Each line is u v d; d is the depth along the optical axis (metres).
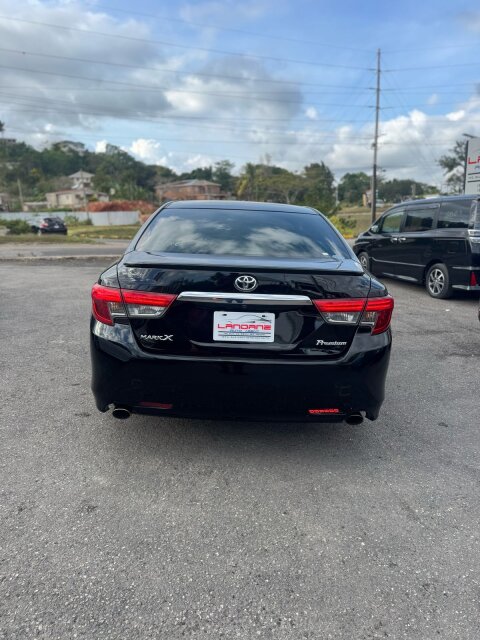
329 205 51.31
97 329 2.78
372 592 2.04
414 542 2.34
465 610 1.96
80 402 3.82
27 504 2.53
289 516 2.51
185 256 2.93
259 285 2.65
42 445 3.15
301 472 2.93
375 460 3.10
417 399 4.13
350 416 2.84
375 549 2.29
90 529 2.35
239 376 2.67
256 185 89.31
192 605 1.94
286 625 1.87
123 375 2.72
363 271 2.94
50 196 107.06
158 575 2.09
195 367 2.67
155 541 2.29
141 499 2.60
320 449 3.21
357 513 2.55
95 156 149.25
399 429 3.56
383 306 2.80
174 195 111.62
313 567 2.16
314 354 2.73
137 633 1.81
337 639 1.81
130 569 2.11
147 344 2.71
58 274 11.21
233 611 1.92
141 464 2.95
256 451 3.15
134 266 2.75
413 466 3.04
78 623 1.84
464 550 2.30
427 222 8.91
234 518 2.48
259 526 2.42
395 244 9.66
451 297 8.70
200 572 2.11
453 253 8.18
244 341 2.69
